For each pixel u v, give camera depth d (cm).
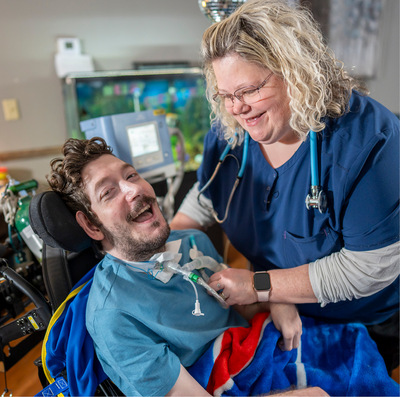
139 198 96
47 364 94
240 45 78
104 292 91
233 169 113
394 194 86
